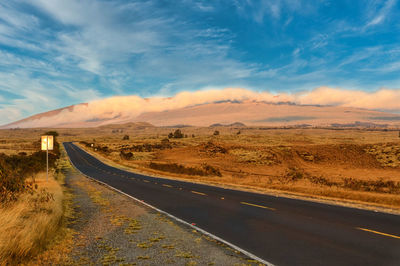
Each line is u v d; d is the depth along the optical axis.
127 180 25.98
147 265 5.77
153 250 6.71
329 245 7.18
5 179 11.18
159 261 6.00
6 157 23.27
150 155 66.00
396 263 6.01
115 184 22.42
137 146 87.88
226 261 6.07
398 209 12.08
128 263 5.86
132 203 13.53
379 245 7.19
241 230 8.64
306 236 8.00
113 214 10.86
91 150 86.31
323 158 45.28
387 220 9.95
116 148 87.31
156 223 9.48
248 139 110.12
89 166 46.00
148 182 24.28
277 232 8.41
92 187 20.06
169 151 67.00
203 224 9.41
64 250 6.51
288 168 40.44
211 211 11.64
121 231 8.39
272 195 16.39
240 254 6.53
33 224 7.39
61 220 9.28
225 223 9.55
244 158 47.25
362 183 20.52
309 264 5.95
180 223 9.56
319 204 13.28
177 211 11.64
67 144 121.81
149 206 12.76
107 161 56.66
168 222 9.64
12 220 7.23
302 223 9.53
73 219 9.94
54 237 7.35
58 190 16.08
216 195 16.39
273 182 23.39
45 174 24.94
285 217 10.46
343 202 13.84
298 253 6.61
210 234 8.16
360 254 6.54
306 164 43.66
